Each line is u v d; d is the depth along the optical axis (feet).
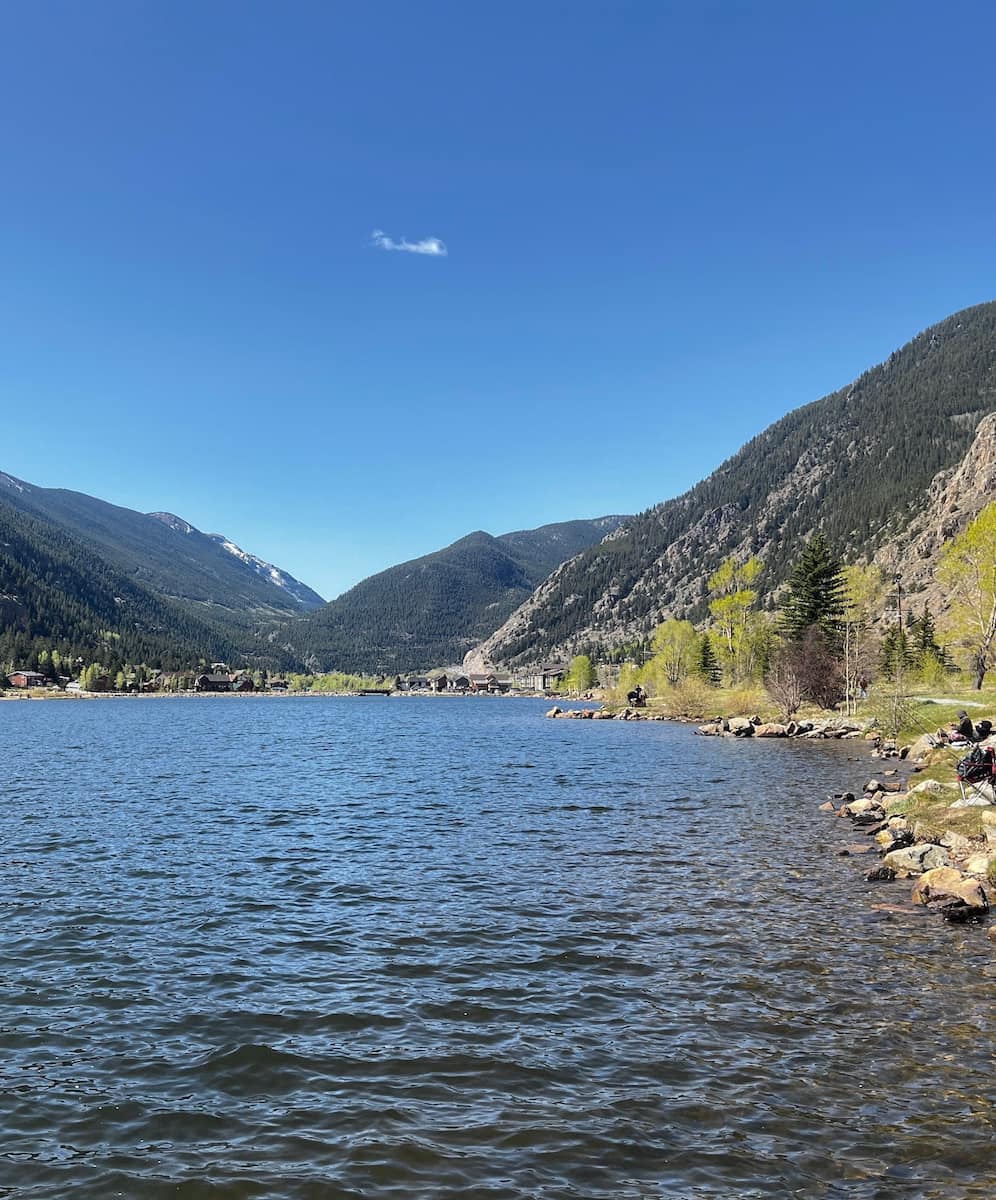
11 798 121.39
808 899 63.52
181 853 82.07
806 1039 38.42
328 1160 28.58
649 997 43.98
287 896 65.62
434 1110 32.19
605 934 55.16
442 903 63.31
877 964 48.65
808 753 192.95
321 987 45.85
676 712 378.94
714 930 55.77
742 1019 40.86
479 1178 27.45
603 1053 37.22
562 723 386.93
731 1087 33.78
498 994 44.68
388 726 362.94
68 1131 30.60
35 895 65.46
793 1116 31.40
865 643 292.20
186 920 58.95
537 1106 32.40
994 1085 33.58
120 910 61.46
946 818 82.84
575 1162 28.37
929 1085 33.68
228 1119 31.53
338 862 78.13
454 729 333.62
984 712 195.52
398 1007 42.93
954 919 57.62
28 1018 41.39
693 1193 26.50
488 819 103.76
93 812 108.27
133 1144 29.71
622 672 540.11
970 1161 28.04
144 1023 40.88
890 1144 29.27
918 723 198.59
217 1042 38.65
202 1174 27.73
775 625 386.32
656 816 104.88
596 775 153.79
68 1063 36.45
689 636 484.74
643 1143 29.60
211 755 200.23
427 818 104.58
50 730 307.99
